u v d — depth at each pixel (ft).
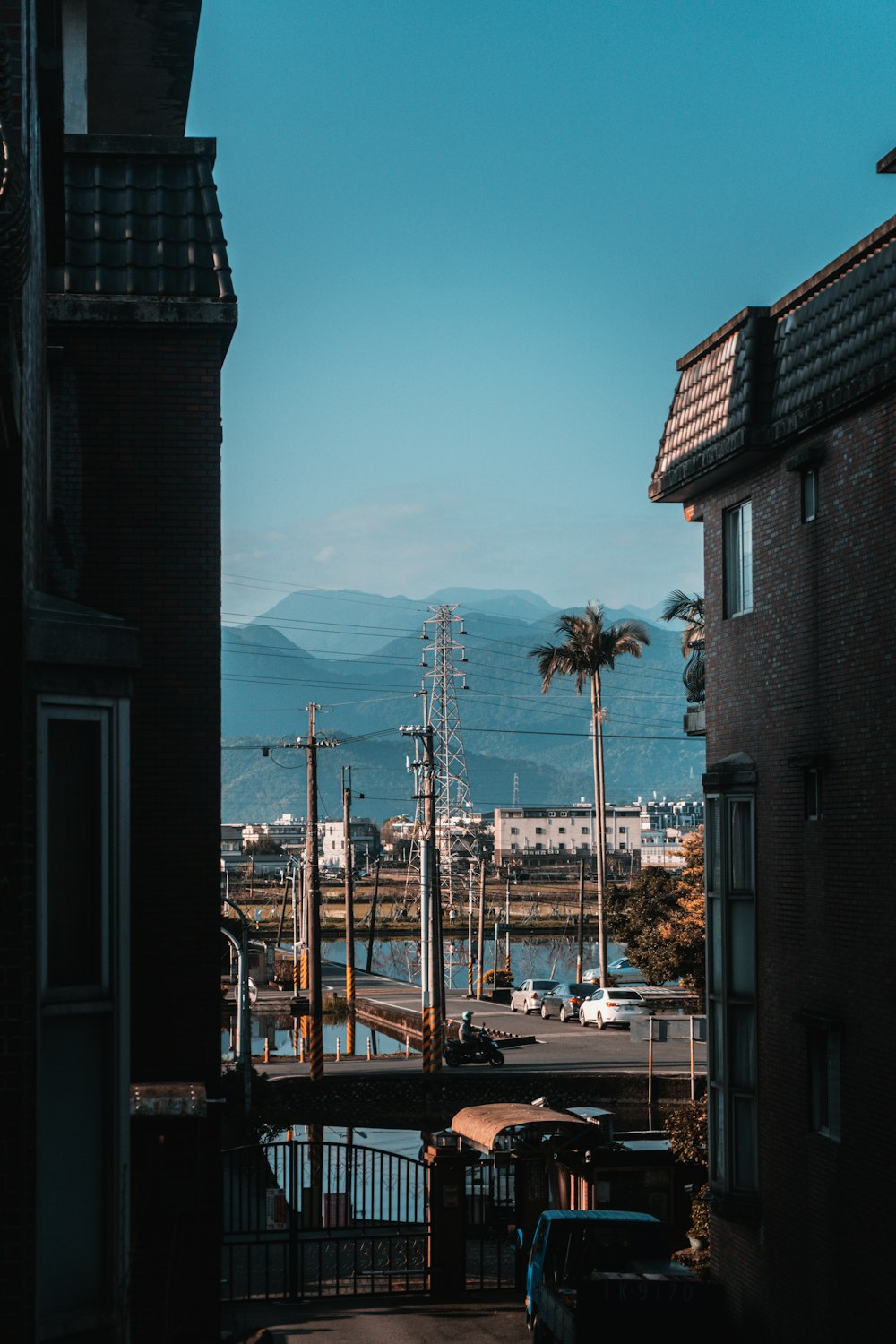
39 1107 28.53
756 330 62.64
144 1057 48.34
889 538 53.47
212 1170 46.47
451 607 370.94
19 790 27.71
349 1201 80.69
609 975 219.41
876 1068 53.42
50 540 49.19
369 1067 164.96
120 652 30.99
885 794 53.47
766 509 64.13
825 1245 56.80
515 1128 92.27
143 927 48.70
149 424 50.16
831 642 57.98
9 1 28.02
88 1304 29.94
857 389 53.88
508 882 403.13
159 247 50.49
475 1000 253.85
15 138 27.27
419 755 170.91
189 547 49.96
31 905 28.53
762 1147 63.26
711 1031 67.41
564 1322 61.46
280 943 418.51
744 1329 64.23
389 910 551.59
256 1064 169.99
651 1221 68.80
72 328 49.78
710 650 70.13
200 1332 45.62
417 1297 78.69
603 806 220.64
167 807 49.08
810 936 59.26
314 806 165.68
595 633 227.20
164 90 74.08
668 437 71.82
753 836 64.95
